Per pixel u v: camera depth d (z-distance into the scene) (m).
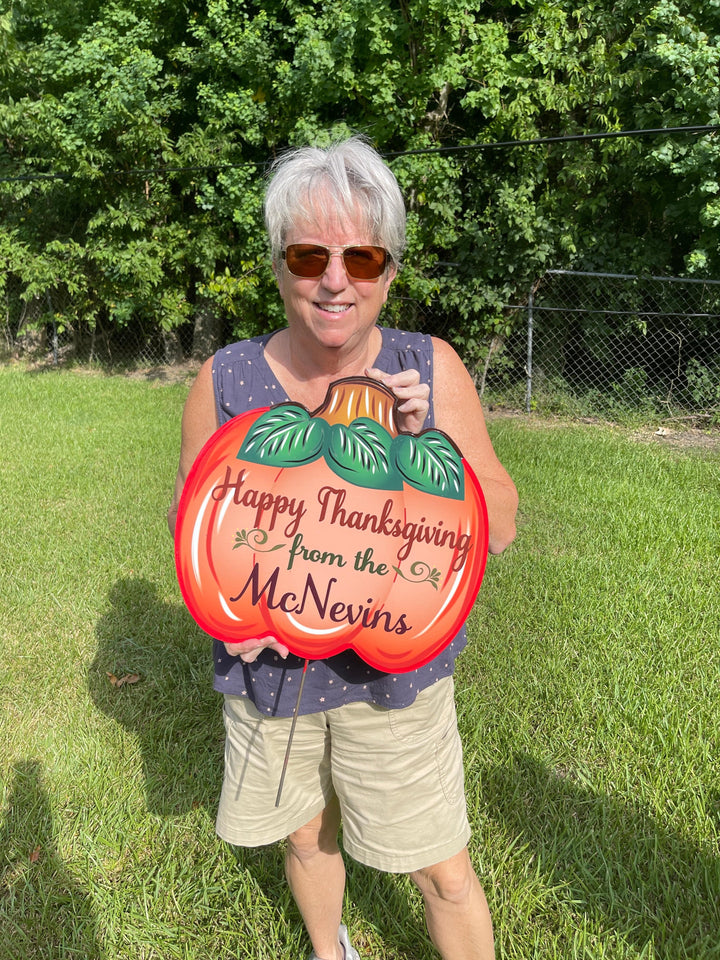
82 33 11.04
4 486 6.06
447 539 1.47
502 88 9.22
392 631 1.47
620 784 2.68
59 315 12.11
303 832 1.77
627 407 9.17
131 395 10.09
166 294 11.25
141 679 3.46
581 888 2.26
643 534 4.97
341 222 1.35
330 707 1.55
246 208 9.68
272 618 1.46
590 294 9.42
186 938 2.17
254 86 9.91
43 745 2.96
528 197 9.09
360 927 2.18
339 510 1.45
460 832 1.65
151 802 2.66
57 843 2.49
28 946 2.16
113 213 10.73
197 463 1.44
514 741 2.91
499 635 3.74
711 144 7.94
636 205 9.38
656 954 2.05
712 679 3.31
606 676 3.35
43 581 4.35
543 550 4.80
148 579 4.38
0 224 12.41
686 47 7.71
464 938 1.68
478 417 1.62
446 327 10.34
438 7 7.98
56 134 10.51
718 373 8.94
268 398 1.56
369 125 8.82
